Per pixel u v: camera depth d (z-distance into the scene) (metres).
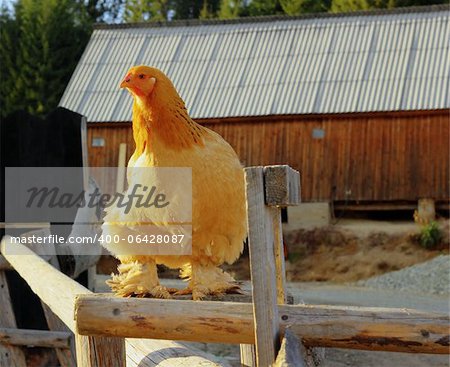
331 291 17.44
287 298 3.79
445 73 21.53
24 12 36.03
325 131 21.42
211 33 24.78
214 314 2.93
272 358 2.72
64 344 6.59
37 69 34.97
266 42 24.03
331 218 21.58
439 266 18.27
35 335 6.67
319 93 21.73
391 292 17.25
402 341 2.69
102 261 16.98
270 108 21.50
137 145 3.62
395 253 19.59
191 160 3.44
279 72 22.72
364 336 2.72
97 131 21.89
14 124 9.82
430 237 19.62
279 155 21.56
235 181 3.51
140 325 3.02
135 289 3.58
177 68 23.42
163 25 25.50
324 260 19.84
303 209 21.45
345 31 23.89
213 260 3.63
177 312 2.98
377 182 21.14
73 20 37.53
